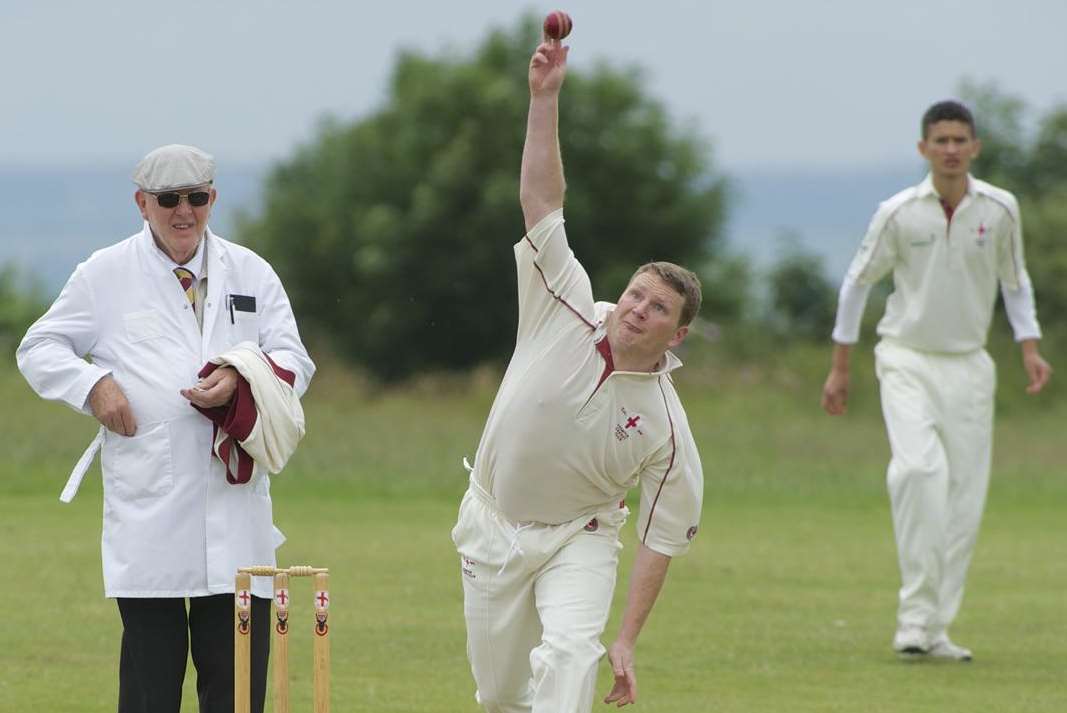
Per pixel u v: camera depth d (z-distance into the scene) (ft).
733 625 120.67
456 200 465.88
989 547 162.30
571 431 73.97
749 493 197.06
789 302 449.48
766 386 336.49
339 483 194.39
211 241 75.77
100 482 189.88
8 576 131.85
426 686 98.89
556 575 75.10
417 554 148.25
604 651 74.28
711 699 97.50
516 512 75.61
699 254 484.74
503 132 474.90
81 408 73.36
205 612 75.00
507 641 77.61
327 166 519.60
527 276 75.10
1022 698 99.09
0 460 200.23
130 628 74.18
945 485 112.78
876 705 96.53
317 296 480.23
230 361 73.36
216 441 73.46
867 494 197.57
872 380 329.31
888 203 115.55
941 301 114.93
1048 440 256.32
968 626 123.54
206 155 74.95
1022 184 433.89
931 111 114.62
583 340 74.18
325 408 306.35
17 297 450.71
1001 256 116.47
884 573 145.28
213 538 73.72
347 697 95.81
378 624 117.29
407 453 217.77
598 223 479.41
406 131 488.02
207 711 75.10
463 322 466.70
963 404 115.44
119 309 74.54
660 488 75.92
